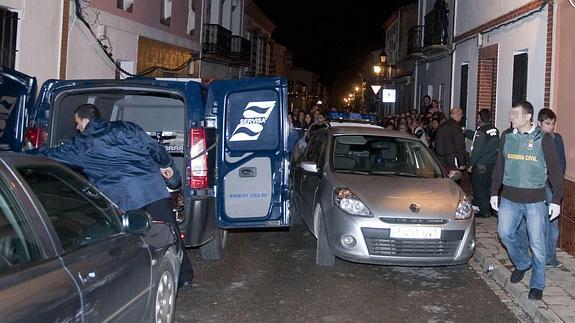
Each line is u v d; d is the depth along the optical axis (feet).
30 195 11.79
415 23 105.09
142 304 15.26
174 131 28.37
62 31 43.19
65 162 19.85
